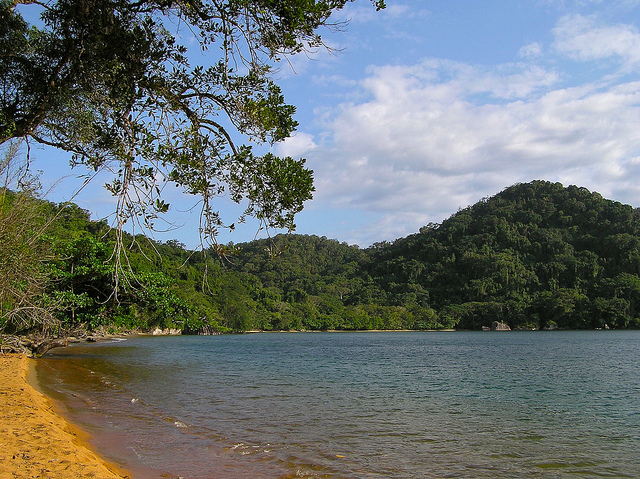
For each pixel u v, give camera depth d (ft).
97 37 23.65
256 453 31.27
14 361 72.54
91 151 25.79
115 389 59.21
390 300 488.02
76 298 84.28
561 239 508.94
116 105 23.89
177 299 98.22
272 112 24.23
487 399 60.90
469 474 29.17
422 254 581.94
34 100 27.12
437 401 58.18
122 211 22.86
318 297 483.10
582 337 279.49
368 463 30.30
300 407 50.52
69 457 24.26
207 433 36.65
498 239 550.77
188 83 24.95
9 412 34.88
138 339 224.94
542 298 411.13
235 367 98.99
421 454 33.12
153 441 33.12
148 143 22.86
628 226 494.59
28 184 57.82
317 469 28.35
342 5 23.70
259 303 418.92
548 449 35.91
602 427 44.50
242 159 24.35
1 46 27.02
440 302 490.90
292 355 142.00
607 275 447.01
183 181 23.97
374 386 71.46
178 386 64.69
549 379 84.58
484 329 422.82
